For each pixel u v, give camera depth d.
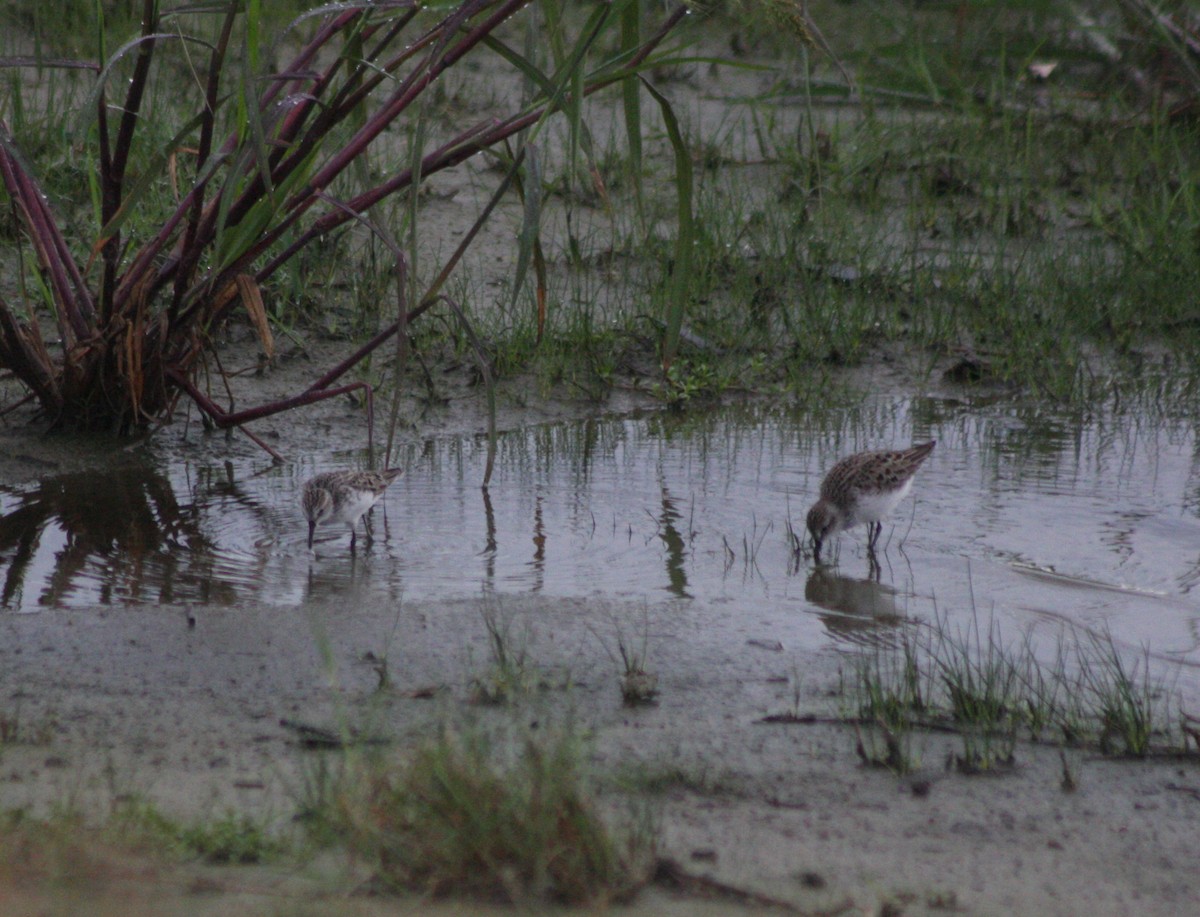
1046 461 14.16
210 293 12.62
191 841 6.36
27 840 6.14
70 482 12.79
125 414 13.66
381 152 20.31
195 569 10.91
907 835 7.07
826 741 8.20
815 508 11.63
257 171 11.66
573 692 8.75
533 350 16.33
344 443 14.37
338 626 9.70
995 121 23.42
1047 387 16.33
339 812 6.47
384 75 11.11
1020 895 6.52
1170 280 18.56
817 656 9.53
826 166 21.17
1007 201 20.73
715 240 19.30
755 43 26.16
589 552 11.59
